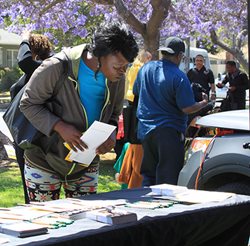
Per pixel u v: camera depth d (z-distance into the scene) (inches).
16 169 350.0
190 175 177.8
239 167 165.3
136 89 231.0
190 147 183.6
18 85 181.0
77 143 129.0
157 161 221.1
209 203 111.5
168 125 213.3
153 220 97.2
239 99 475.5
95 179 144.5
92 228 91.0
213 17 597.0
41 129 131.0
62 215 99.8
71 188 142.3
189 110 211.0
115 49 122.8
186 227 103.0
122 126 261.4
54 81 130.1
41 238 85.1
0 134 393.1
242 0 589.6
